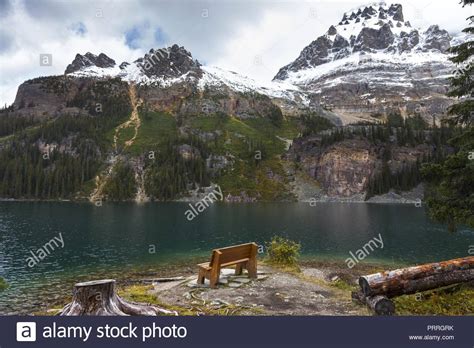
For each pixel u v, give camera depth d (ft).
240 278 49.44
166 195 503.61
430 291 37.35
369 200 504.02
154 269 97.91
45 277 88.79
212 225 219.41
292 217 274.57
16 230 184.96
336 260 117.60
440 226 215.31
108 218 254.06
